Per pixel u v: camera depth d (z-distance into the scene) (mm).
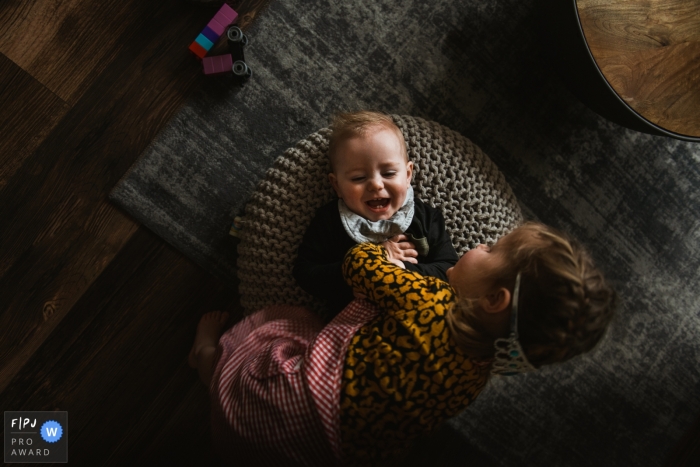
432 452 1286
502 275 736
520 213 1181
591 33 1028
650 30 1042
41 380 1240
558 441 1324
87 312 1257
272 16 1293
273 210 1086
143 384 1264
